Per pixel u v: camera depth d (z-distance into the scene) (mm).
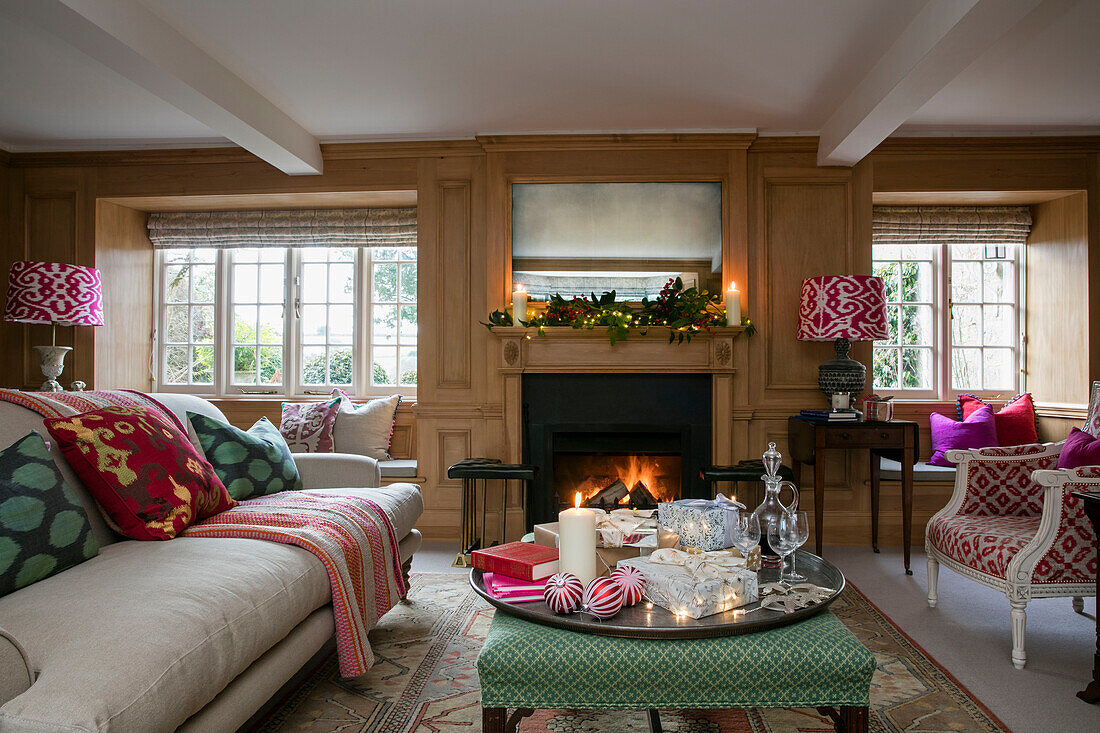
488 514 4242
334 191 4441
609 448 4238
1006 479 3039
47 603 1409
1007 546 2498
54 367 4184
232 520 2174
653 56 3229
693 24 2928
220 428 2682
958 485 3104
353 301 5047
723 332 4047
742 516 1849
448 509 4309
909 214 4734
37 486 1657
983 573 2588
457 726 1945
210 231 4957
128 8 2662
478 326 4301
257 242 4953
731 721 2010
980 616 2922
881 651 2525
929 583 3062
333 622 2096
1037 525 2766
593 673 1481
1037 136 4238
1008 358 4871
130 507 1949
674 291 4160
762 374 4238
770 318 4254
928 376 4891
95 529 2000
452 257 4332
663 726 1974
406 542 2893
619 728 1965
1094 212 4289
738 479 3697
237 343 5105
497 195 4281
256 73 3400
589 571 1777
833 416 3857
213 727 1457
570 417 4227
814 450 3768
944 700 2121
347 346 5035
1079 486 2400
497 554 1871
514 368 4160
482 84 3543
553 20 2895
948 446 4375
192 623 1429
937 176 4293
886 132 3637
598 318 4094
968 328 4895
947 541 2857
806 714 2057
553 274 4289
